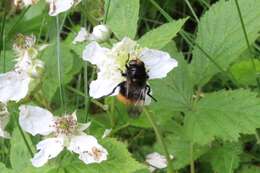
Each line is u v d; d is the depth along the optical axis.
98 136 0.24
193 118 0.23
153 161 0.26
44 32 0.34
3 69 0.29
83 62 0.29
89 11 0.27
